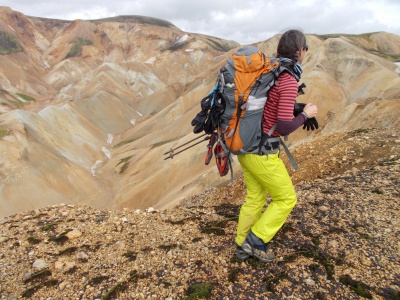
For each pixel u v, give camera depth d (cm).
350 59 8394
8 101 16675
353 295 364
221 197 1375
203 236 493
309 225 498
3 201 6438
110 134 13612
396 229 464
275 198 386
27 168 7175
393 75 7462
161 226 536
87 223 552
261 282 388
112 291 378
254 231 398
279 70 325
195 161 5962
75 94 18262
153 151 8156
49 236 511
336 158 943
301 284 383
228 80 335
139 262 432
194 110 10188
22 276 416
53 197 6900
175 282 392
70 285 393
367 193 581
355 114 3369
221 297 368
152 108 17112
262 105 335
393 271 389
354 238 455
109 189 7644
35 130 8975
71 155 9206
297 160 1184
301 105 383
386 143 920
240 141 349
